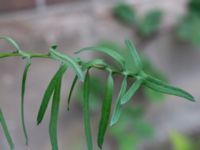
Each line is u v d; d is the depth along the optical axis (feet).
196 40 4.74
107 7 4.47
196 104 5.02
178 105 4.98
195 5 4.77
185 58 4.91
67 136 4.52
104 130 0.92
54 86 0.94
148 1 4.65
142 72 0.90
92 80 4.51
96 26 4.45
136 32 4.65
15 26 4.12
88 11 4.39
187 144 4.71
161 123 4.94
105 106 0.92
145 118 4.87
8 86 4.22
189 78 4.96
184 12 4.78
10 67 4.18
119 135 4.68
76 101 4.48
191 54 4.92
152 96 4.72
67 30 4.31
